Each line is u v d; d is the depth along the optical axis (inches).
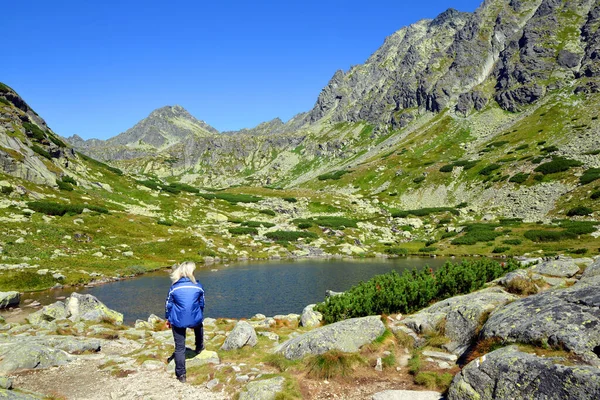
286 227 3506.4
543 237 2615.7
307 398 333.1
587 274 493.0
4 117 3312.0
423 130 7529.5
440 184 4822.8
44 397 329.7
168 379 389.1
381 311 642.8
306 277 1798.7
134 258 2103.8
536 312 345.4
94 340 585.3
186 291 393.1
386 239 3398.1
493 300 459.8
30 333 692.1
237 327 516.1
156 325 805.2
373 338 442.3
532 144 4945.9
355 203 4699.8
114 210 2982.3
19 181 2694.4
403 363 407.8
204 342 551.8
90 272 1664.6
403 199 4825.3
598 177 3353.8
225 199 4426.7
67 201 2795.3
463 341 417.1
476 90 7568.9
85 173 3737.7
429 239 3319.4
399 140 7701.8
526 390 256.7
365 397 332.2
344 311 653.9
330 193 5068.9
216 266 2190.0
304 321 684.1
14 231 1925.4
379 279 755.4
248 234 3171.8
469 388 286.5
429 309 541.3
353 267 2161.7
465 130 6737.2
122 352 544.7
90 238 2197.3
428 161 5812.0
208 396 343.9
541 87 6540.4
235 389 354.0
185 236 2696.9
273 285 1585.9
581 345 281.7
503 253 2487.7
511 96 6889.8
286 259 2571.4
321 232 3405.5
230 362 436.8
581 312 318.7
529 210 3412.9
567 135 4763.8
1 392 300.7
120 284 1551.4
